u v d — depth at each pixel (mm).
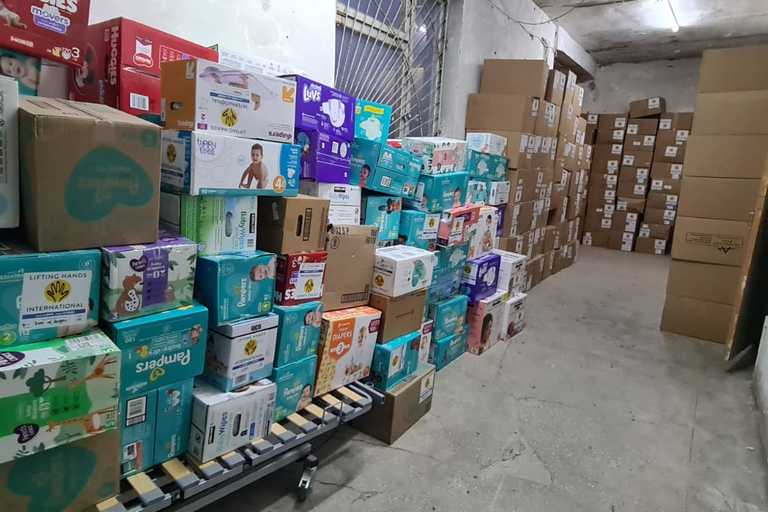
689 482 1868
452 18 3826
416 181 2420
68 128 1043
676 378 2787
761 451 2090
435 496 1697
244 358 1446
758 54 3074
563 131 4707
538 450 2012
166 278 1250
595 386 2629
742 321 2902
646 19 5430
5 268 984
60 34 1297
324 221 1697
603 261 6176
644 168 6926
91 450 1110
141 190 1192
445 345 2684
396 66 3494
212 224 1409
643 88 7504
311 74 2549
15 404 947
